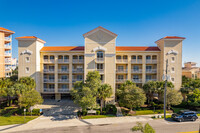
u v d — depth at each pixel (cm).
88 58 3161
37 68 3303
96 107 2284
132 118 2286
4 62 4106
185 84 3147
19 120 2191
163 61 3269
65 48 3556
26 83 2880
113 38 3166
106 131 1797
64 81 3478
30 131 1797
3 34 4091
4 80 2856
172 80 3262
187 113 2167
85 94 2236
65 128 1898
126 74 3597
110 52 3169
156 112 2542
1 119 2228
